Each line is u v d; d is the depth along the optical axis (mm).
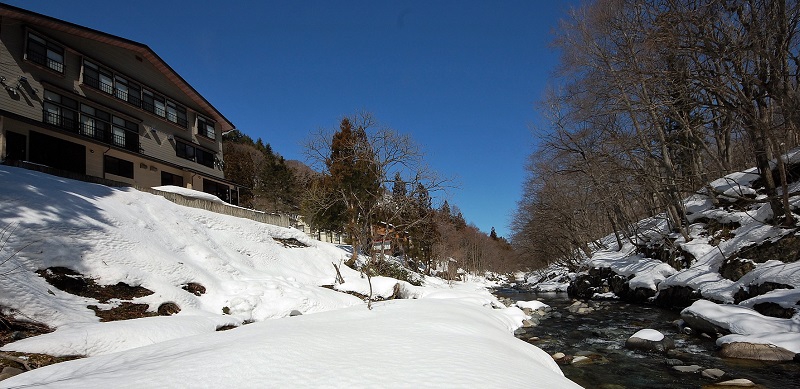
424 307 11852
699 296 13656
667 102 14445
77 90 18594
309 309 12539
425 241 35156
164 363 4863
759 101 13422
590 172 21391
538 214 32844
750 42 11875
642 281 17906
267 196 44375
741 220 15203
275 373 4398
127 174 20953
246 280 13469
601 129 19156
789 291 9609
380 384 4129
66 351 6344
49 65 17328
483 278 55531
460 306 12984
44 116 16922
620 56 16062
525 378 4773
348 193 25438
